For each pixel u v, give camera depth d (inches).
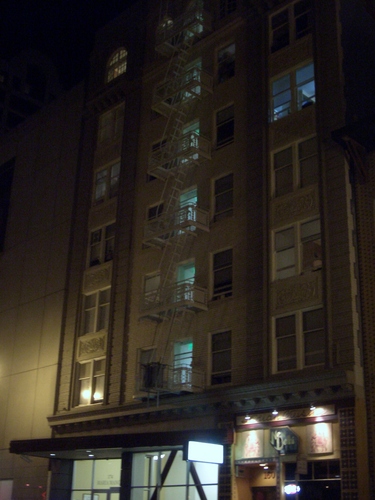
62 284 1529.3
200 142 1279.5
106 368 1331.2
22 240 1737.2
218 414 1082.7
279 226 1103.0
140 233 1385.3
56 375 1443.2
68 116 1749.5
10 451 1309.1
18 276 1696.6
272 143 1173.7
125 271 1380.4
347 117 1074.1
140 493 1171.9
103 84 1670.8
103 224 1492.4
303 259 1053.2
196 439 1045.2
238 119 1266.0
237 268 1152.2
